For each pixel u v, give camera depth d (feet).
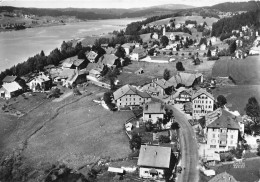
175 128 468.34
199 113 517.55
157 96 622.54
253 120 454.81
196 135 447.42
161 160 359.46
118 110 551.18
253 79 649.20
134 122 501.15
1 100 630.74
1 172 392.27
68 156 417.69
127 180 354.95
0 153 437.58
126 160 395.34
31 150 441.27
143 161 361.30
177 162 379.55
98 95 635.25
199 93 514.68
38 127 512.22
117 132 469.98
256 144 408.26
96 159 403.95
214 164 370.53
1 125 522.06
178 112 536.42
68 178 371.56
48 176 374.22
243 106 515.09
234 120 418.10
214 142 413.39
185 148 411.54
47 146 449.48
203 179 344.90
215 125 410.11
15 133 497.87
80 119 528.63
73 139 462.60
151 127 466.29
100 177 364.38
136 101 566.77
